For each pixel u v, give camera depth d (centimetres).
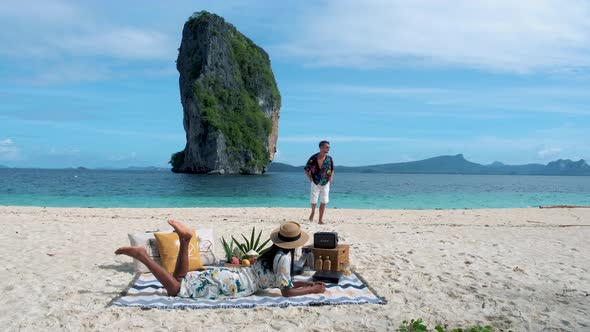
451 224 1291
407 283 603
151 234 641
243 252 698
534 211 1761
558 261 764
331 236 611
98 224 1161
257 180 7019
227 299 506
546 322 459
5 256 743
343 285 569
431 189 4531
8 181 5425
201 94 11038
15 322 439
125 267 682
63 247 834
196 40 11800
